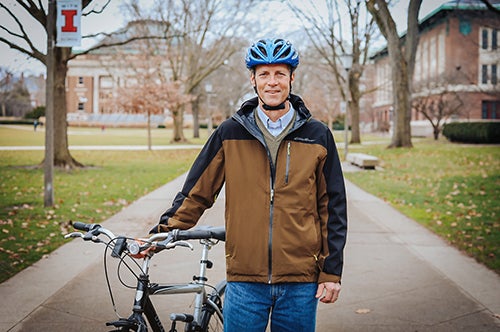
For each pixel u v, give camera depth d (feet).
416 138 162.40
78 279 19.70
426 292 18.49
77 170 64.03
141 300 8.43
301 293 8.44
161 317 16.02
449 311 16.61
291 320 8.50
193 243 25.75
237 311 8.51
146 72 127.65
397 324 15.57
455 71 146.72
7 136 155.63
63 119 65.57
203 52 151.94
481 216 33.50
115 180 54.60
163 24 126.41
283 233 8.32
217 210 35.45
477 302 17.39
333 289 8.45
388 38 96.78
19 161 77.41
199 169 8.90
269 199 8.38
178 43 143.13
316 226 8.63
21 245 25.04
